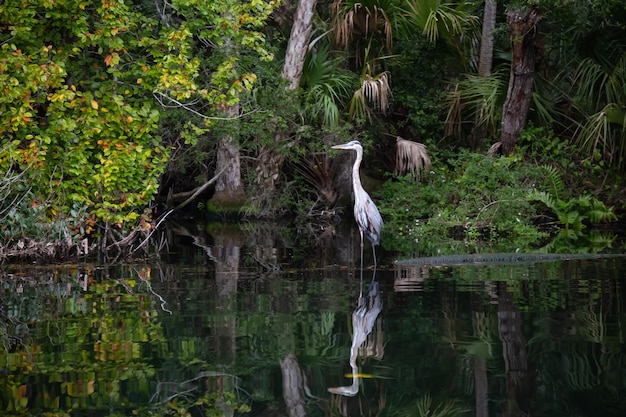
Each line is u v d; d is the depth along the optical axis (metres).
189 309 7.70
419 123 20.89
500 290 8.70
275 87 18.72
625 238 15.47
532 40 18.31
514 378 5.20
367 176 21.52
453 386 5.04
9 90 10.59
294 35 19.44
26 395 4.89
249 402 4.76
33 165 11.18
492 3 20.25
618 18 18.44
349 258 12.26
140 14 11.87
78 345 6.17
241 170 21.28
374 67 20.83
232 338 6.38
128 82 12.38
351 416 4.52
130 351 5.96
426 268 10.85
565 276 9.78
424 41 20.64
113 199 12.11
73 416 4.50
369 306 7.78
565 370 5.36
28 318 7.28
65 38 12.15
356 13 20.16
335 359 5.71
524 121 19.02
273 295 8.55
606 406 4.61
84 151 11.77
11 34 11.06
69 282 9.68
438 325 6.84
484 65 20.58
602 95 19.36
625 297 8.12
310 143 19.73
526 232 16.34
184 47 11.78
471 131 21.34
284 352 5.91
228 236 16.20
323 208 21.27
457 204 18.36
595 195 18.66
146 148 12.37
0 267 11.13
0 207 11.31
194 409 4.64
